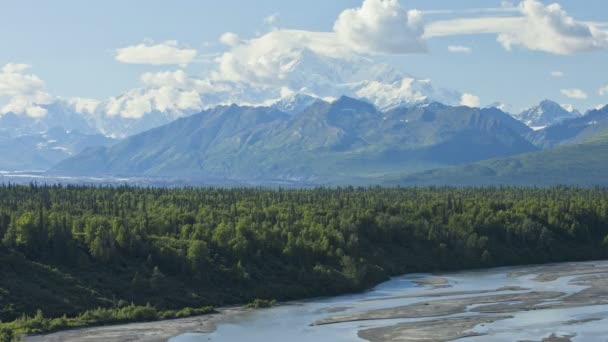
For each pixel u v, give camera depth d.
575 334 196.38
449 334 197.88
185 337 194.62
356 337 195.38
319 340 192.25
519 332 199.12
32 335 194.25
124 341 189.75
